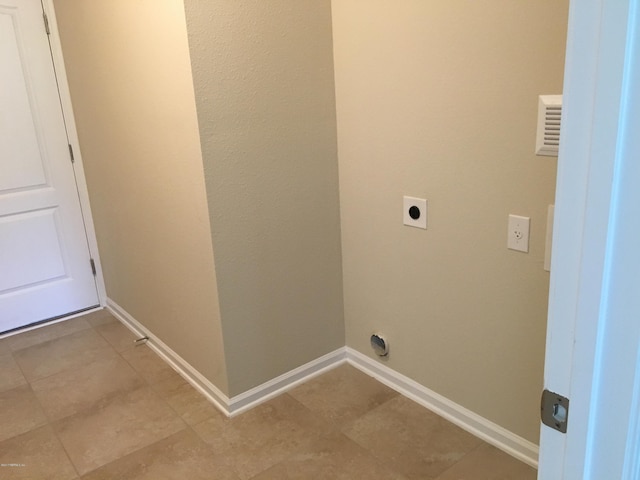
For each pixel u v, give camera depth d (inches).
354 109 86.7
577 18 23.7
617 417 26.4
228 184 81.4
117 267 123.6
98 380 103.3
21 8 114.7
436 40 71.0
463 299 77.9
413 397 91.4
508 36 63.1
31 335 123.6
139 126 93.4
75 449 83.7
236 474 76.5
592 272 25.3
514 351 73.1
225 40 76.5
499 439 78.7
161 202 93.3
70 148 126.0
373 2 78.3
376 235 89.6
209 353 91.6
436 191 76.9
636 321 24.5
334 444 81.6
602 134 23.6
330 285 98.5
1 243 121.0
